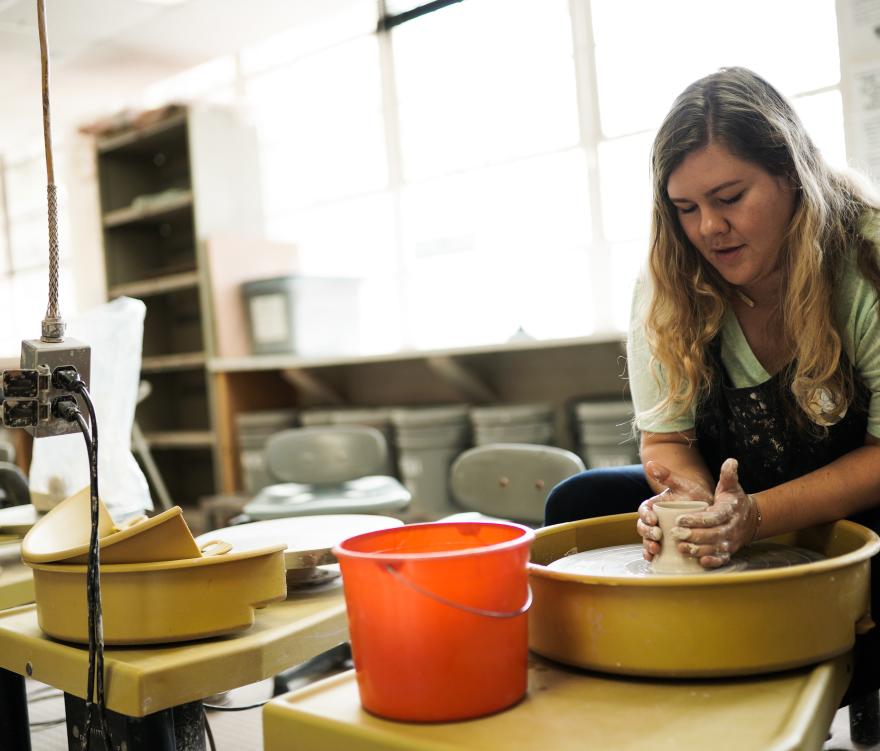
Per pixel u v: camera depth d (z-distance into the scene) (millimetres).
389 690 690
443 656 679
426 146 4684
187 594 892
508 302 4430
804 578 739
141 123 5152
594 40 4012
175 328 5770
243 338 4914
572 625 783
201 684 862
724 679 759
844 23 3223
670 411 1315
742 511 938
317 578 1151
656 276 1263
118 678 844
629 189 3994
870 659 1039
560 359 4238
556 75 4172
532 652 857
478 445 3785
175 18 4398
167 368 5625
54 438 1538
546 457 2221
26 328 7832
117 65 5152
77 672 905
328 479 3217
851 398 1196
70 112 6070
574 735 652
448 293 4664
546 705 720
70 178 6844
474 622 685
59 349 994
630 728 663
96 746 911
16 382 948
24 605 1160
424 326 4781
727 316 1292
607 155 4047
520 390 4398
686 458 1308
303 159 5254
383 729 677
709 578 723
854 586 791
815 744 660
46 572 939
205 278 4832
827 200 1157
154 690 830
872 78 3174
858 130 3225
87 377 1021
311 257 5270
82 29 4527
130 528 885
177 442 5094
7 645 1018
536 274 4320
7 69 5125
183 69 5266
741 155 1047
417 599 674
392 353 4090
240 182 5094
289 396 5133
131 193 5555
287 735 729
